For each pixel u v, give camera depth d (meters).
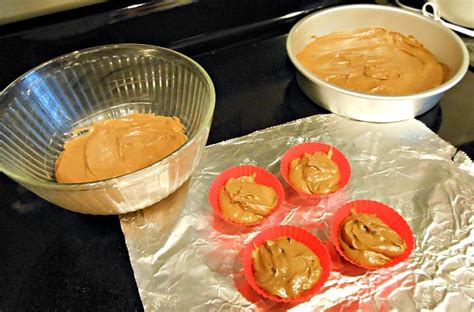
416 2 0.66
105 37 0.54
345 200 0.44
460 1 0.57
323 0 0.65
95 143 0.43
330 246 0.40
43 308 0.37
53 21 0.50
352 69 0.55
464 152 0.47
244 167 0.44
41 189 0.35
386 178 0.45
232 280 0.38
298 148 0.46
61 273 0.39
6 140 0.41
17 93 0.44
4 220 0.43
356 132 0.50
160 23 0.56
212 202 0.42
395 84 0.53
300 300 0.35
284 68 0.59
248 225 0.41
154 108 0.49
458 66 0.51
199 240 0.40
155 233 0.41
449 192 0.43
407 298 0.36
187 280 0.38
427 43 0.57
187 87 0.47
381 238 0.38
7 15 0.47
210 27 0.60
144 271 0.38
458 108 0.52
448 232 0.40
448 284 0.37
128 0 0.52
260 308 0.36
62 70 0.47
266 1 0.61
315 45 0.59
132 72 0.49
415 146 0.48
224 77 0.58
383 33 0.59
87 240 0.41
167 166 0.37
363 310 0.36
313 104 0.54
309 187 0.43
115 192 0.36
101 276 0.39
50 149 0.45
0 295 0.38
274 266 0.36
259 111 0.53
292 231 0.39
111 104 0.50
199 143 0.39
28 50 0.51
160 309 0.36
